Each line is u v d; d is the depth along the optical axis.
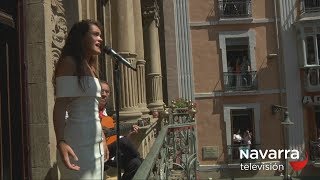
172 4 24.69
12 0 4.63
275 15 25.27
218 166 24.39
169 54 24.41
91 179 3.20
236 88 24.86
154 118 13.53
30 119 4.67
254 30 25.19
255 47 25.14
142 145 9.09
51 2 4.96
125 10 9.23
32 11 4.73
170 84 24.31
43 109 4.66
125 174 5.72
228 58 25.25
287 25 25.20
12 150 4.61
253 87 24.94
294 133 24.61
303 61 24.61
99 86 3.31
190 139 12.07
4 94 4.56
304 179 24.30
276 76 25.06
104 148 3.58
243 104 24.83
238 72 25.00
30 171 4.64
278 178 23.98
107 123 5.21
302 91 24.92
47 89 4.67
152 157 3.87
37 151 4.65
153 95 15.54
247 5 25.03
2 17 4.38
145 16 15.66
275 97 24.97
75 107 3.18
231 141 24.59
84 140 3.16
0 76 4.53
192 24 24.80
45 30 4.71
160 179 4.57
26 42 4.72
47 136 4.64
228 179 24.25
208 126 24.64
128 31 9.24
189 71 24.53
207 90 24.77
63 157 3.02
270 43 25.25
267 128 24.78
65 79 3.11
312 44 24.67
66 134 3.15
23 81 4.68
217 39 24.95
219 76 24.83
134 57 9.35
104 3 9.64
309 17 24.67
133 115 8.94
